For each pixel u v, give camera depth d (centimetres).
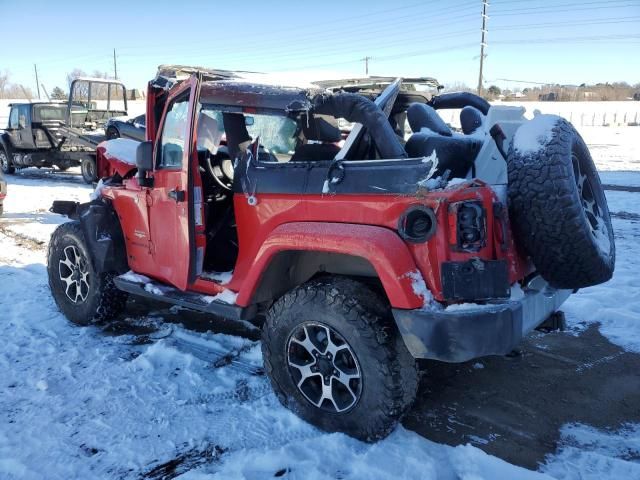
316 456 286
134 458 291
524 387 366
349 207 296
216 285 372
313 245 295
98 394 357
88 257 455
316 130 344
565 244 276
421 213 272
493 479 262
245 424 321
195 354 418
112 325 482
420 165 275
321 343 312
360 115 305
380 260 272
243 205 347
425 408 341
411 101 478
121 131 1369
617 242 739
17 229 899
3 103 4862
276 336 321
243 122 386
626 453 293
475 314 262
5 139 1694
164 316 505
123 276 441
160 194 391
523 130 296
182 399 351
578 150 323
